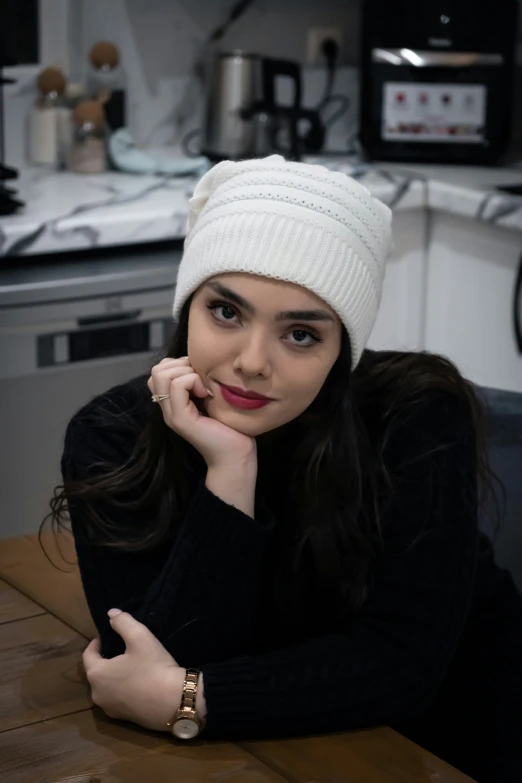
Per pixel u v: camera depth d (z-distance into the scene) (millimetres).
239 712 967
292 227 1034
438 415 1193
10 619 1160
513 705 1264
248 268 1021
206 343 1049
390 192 2545
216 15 2973
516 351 2512
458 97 2818
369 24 2805
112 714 983
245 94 2775
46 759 911
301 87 2914
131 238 2238
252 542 1064
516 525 1478
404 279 2680
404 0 2766
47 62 2758
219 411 1071
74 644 1111
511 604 1353
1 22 2252
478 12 2762
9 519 2141
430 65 2801
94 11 2785
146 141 2965
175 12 2904
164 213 2266
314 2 3119
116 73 2762
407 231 2645
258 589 1182
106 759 915
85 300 2088
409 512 1129
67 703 1005
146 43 2885
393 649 1059
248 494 1078
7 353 2035
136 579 1145
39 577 1264
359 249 1076
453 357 2688
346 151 3045
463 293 2619
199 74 3000
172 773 898
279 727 977
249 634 1104
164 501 1154
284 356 1038
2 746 928
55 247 2145
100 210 2258
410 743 976
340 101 3209
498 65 2795
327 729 994
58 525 1260
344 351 1113
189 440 1076
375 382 1240
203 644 1063
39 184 2516
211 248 1055
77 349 2109
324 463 1140
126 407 1248
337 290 1042
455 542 1123
